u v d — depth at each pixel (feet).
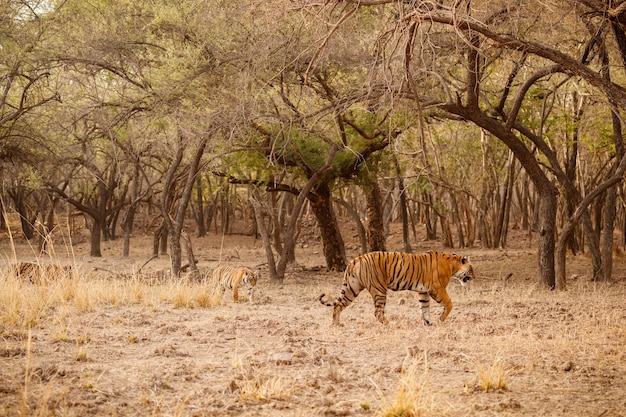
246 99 56.03
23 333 30.60
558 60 38.04
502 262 87.92
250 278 48.98
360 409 19.99
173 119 61.62
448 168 118.52
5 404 19.15
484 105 70.18
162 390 21.84
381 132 65.98
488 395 21.70
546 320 38.75
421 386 21.48
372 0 36.63
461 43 48.75
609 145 80.12
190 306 45.32
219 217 194.08
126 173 114.42
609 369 25.39
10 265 47.21
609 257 67.15
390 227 160.04
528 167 58.18
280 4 41.16
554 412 19.81
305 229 153.99
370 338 32.17
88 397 20.42
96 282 49.47
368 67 50.78
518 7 42.29
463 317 39.78
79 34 65.67
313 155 73.51
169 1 60.23
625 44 46.80
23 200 150.10
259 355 27.99
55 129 79.56
